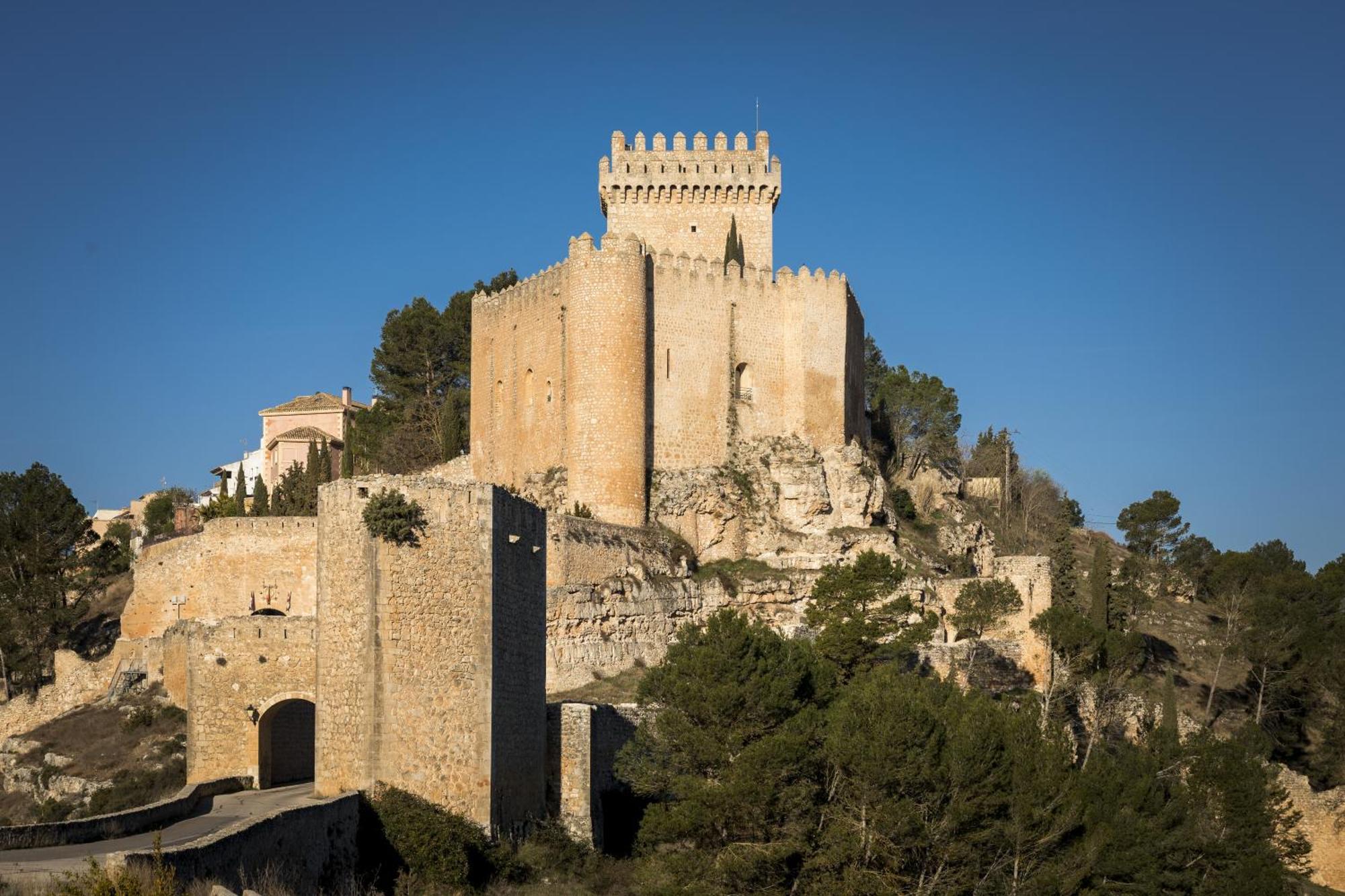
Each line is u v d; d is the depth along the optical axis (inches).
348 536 1594.5
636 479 3437.5
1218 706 3784.5
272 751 2017.7
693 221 4040.4
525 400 3725.4
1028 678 3191.4
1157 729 2817.4
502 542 1667.1
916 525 4136.3
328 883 1423.5
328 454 4564.5
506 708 1675.7
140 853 1136.8
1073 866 2089.1
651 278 3597.4
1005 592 3221.0
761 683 1994.3
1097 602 3777.1
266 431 5880.9
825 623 2728.8
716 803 1872.5
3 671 3277.6
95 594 3678.6
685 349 3624.5
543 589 1847.9
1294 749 3668.8
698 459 3607.3
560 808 1859.0
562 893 1657.2
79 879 1095.0
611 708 2145.7
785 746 1899.6
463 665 1599.4
